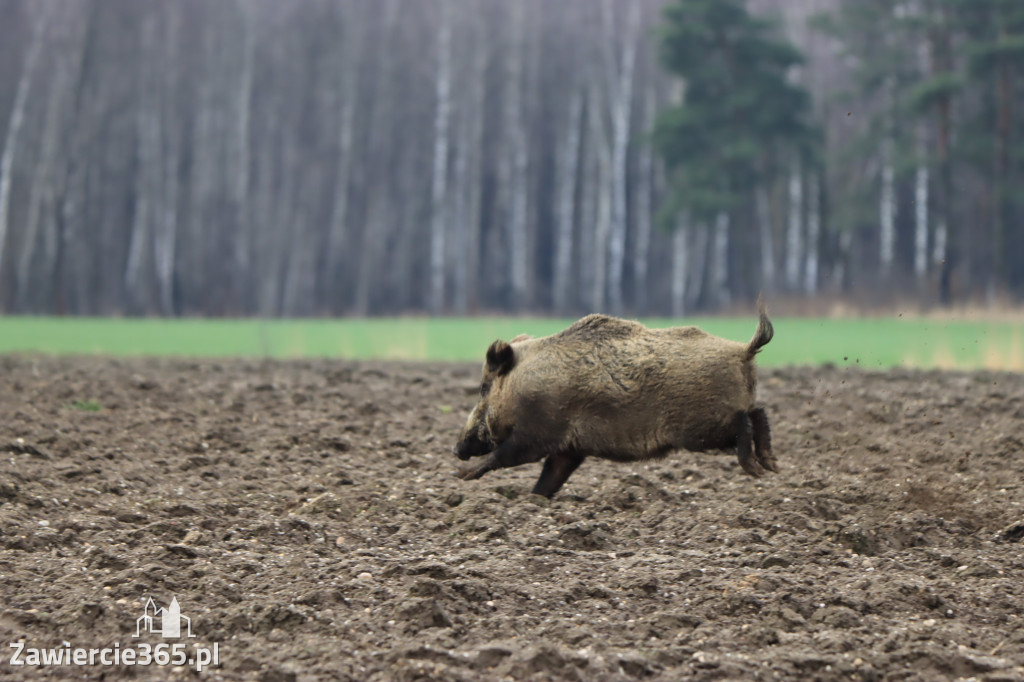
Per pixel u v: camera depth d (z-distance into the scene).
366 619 20.95
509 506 30.55
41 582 22.75
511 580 23.28
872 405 49.38
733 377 26.92
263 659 19.20
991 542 27.20
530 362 29.64
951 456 37.28
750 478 34.94
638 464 37.31
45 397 49.69
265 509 30.06
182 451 38.31
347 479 33.69
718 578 23.61
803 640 20.31
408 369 67.94
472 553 25.08
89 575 23.00
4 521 26.45
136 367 66.75
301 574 23.45
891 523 28.02
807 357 81.25
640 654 19.59
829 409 48.59
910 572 24.55
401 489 32.75
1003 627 21.31
